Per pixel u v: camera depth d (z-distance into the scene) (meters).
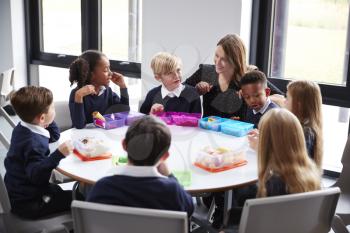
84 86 2.47
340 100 3.07
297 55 3.27
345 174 2.18
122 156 1.89
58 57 4.73
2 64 5.04
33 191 1.89
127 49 4.13
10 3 4.75
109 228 1.38
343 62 3.07
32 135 1.90
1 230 1.82
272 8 3.26
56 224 1.84
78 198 1.99
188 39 3.47
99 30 4.29
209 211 2.30
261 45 3.36
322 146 1.97
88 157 1.90
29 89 1.93
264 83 2.29
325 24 3.10
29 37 4.91
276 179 1.49
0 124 4.57
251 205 1.35
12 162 1.92
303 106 1.99
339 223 1.87
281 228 1.45
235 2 3.19
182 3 3.45
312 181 1.51
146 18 3.67
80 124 2.39
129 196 1.37
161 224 1.33
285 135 1.52
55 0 4.61
